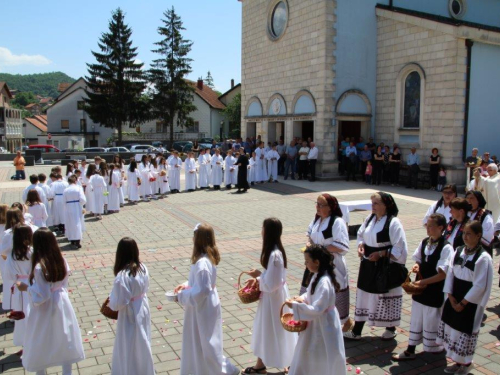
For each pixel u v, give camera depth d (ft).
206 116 189.88
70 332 16.92
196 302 15.92
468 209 20.74
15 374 18.07
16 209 21.36
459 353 17.11
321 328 15.11
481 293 16.70
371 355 19.31
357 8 75.97
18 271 19.33
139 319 16.03
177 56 167.94
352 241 38.50
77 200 36.88
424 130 69.62
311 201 58.03
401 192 64.59
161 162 63.82
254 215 49.85
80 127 214.90
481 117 67.46
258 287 17.52
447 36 65.05
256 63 92.84
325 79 74.79
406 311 24.02
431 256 18.35
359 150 77.05
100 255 34.86
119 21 165.58
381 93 77.51
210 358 16.25
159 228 44.14
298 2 79.66
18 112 236.43
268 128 90.53
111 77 164.76
